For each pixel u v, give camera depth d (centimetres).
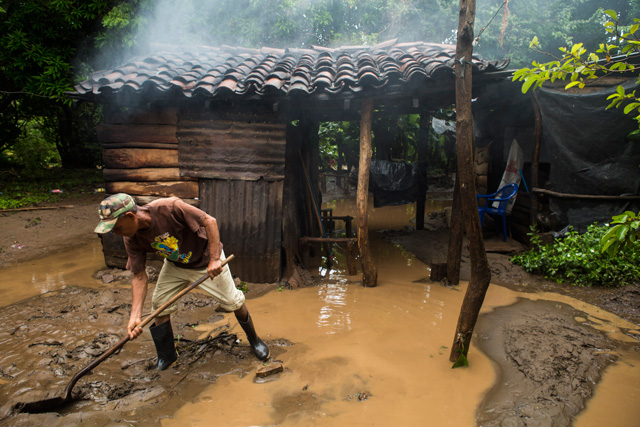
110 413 283
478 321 440
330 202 1399
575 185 648
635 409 290
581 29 1162
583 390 312
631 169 620
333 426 274
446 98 551
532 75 314
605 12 290
